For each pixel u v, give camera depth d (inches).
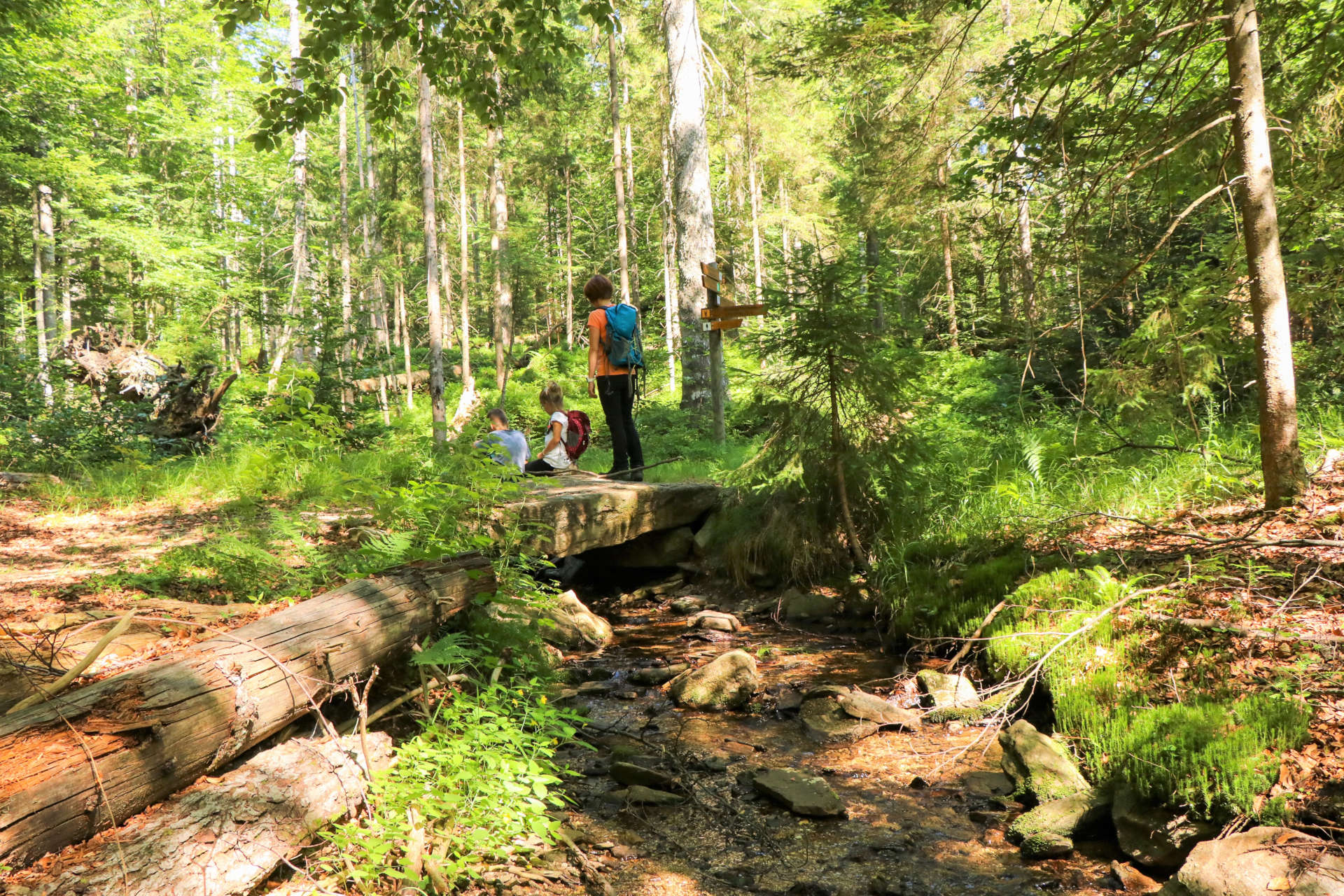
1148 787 120.6
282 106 206.8
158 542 214.1
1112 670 151.0
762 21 724.7
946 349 565.9
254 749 109.8
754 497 292.5
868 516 275.6
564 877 111.3
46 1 520.1
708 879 112.1
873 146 458.0
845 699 172.7
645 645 229.6
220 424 470.0
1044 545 222.4
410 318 1453.0
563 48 229.6
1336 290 273.0
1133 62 200.5
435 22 214.7
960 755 150.6
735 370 284.4
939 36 433.4
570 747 158.6
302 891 90.7
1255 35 194.1
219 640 108.1
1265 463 201.2
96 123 886.4
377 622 131.6
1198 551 187.6
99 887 71.5
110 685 91.0
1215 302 273.9
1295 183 248.2
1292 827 105.3
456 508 189.0
